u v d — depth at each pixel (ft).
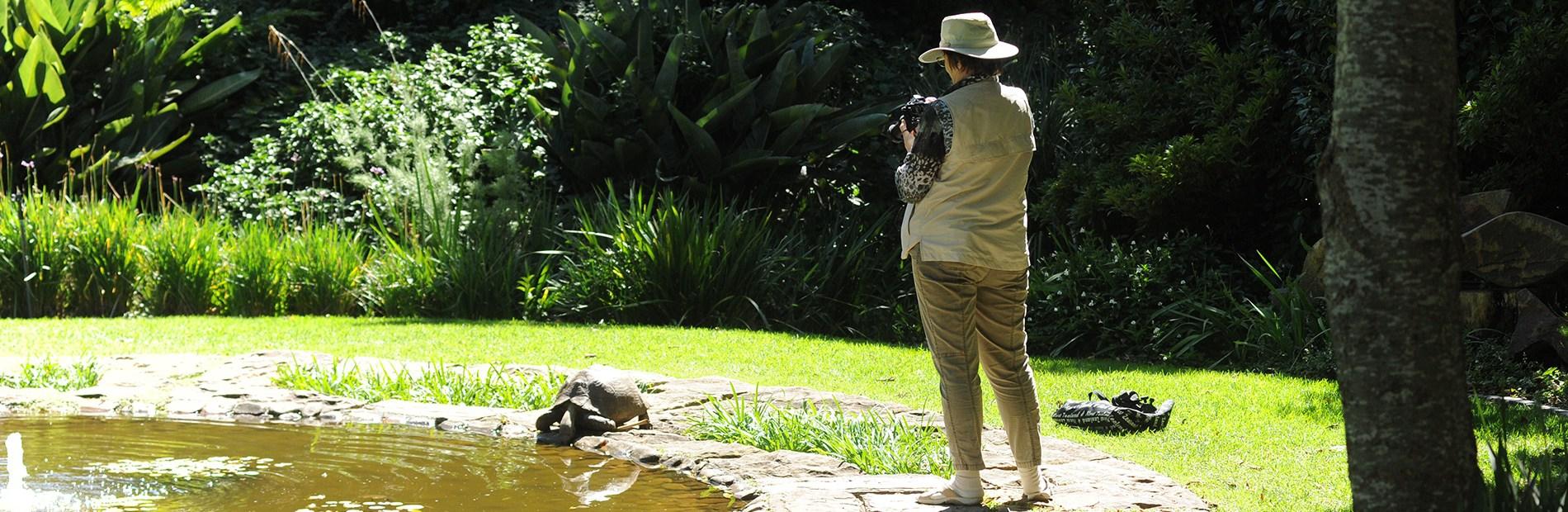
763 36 42.52
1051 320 33.32
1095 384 24.41
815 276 38.83
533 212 40.52
